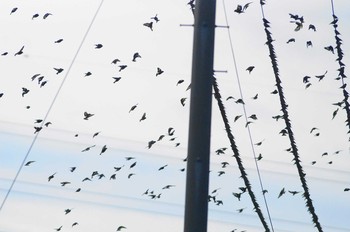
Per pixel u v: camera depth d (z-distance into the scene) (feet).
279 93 114.93
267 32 107.04
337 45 109.60
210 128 32.68
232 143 112.47
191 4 66.44
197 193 32.17
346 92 113.91
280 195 122.62
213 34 33.19
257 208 121.08
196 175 32.24
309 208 127.13
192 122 32.68
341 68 110.63
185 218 32.32
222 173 110.83
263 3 103.76
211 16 33.24
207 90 32.76
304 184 125.70
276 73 111.65
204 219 32.14
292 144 121.90
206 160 32.40
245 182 115.34
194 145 32.53
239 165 113.91
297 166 122.93
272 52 109.50
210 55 32.99
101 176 113.70
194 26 33.30
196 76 32.89
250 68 107.96
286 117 117.50
